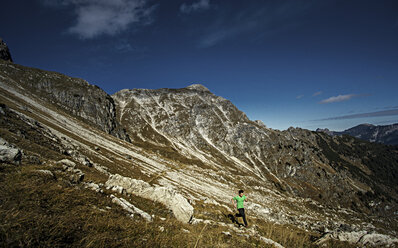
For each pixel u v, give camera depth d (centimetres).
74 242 516
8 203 555
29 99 6906
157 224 848
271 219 3069
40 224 514
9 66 11212
